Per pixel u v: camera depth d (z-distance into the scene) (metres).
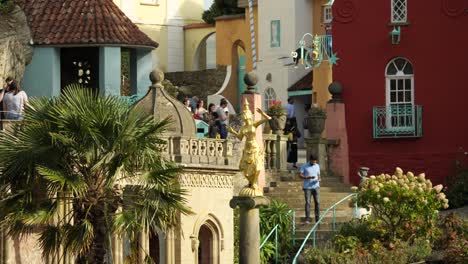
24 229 45.31
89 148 45.22
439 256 53.91
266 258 55.38
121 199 45.72
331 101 65.88
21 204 44.66
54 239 44.78
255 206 45.56
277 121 61.72
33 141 45.06
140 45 62.19
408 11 65.88
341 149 65.06
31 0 62.50
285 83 80.62
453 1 65.69
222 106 60.91
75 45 61.16
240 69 85.06
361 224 55.28
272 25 82.06
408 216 54.59
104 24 62.00
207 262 54.38
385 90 66.06
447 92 65.62
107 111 45.66
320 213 58.88
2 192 44.91
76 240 44.59
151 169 45.88
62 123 45.12
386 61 66.06
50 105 45.78
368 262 52.97
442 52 65.69
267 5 82.25
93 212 45.22
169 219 46.16
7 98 50.84
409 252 53.56
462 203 62.53
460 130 65.38
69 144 44.94
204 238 54.38
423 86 65.81
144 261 48.53
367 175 65.19
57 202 44.78
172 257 52.56
